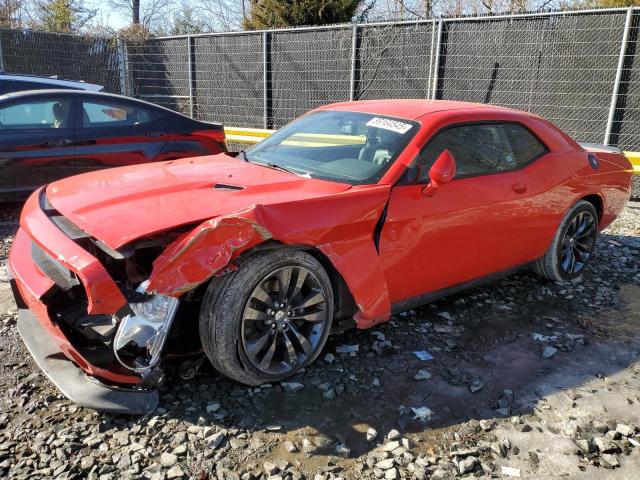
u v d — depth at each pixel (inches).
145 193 122.2
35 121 242.8
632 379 133.2
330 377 126.7
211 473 95.4
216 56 476.7
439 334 151.5
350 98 407.2
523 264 177.6
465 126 155.1
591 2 611.5
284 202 115.1
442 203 140.9
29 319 130.5
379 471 97.7
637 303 180.2
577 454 105.5
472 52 358.3
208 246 103.0
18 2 1066.1
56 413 109.4
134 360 105.4
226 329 109.7
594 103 327.0
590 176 187.6
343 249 123.1
